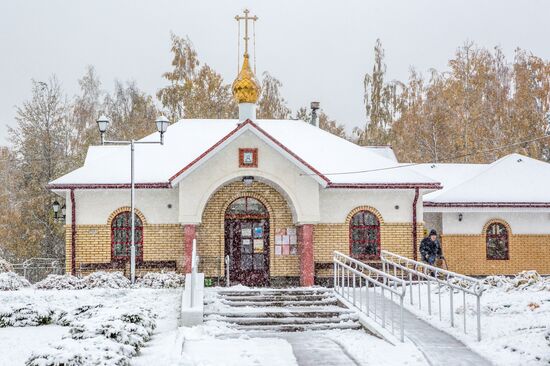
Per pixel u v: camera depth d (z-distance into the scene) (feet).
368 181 81.41
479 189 94.73
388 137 166.09
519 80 161.58
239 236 80.79
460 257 92.58
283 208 80.74
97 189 79.20
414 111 162.40
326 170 82.58
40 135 140.56
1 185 165.37
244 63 86.43
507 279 70.95
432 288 71.00
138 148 85.51
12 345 47.88
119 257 79.87
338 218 81.76
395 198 82.79
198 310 55.72
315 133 91.76
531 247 93.35
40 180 138.72
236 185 80.28
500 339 48.73
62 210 97.09
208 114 157.38
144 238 79.87
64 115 154.61
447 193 93.76
